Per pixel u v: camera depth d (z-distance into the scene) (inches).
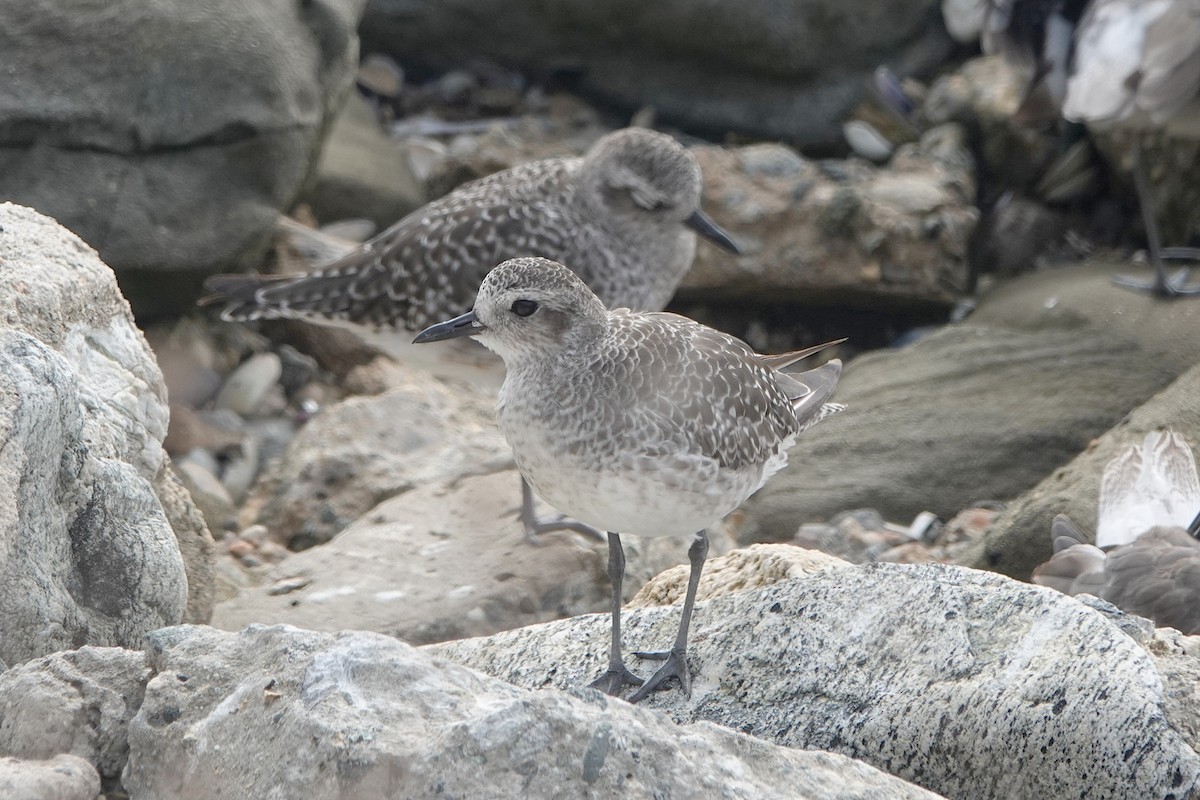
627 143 485.1
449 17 753.6
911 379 566.9
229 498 513.7
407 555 438.6
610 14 740.0
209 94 544.1
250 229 555.2
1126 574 375.9
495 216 479.5
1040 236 681.6
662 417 313.1
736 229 630.5
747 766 242.2
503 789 226.2
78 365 343.0
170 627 284.7
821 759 248.4
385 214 667.4
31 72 531.2
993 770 267.3
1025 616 283.1
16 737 263.3
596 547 438.9
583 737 231.6
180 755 251.0
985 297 637.3
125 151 538.3
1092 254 678.5
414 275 476.4
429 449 507.5
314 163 594.2
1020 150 690.8
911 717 274.7
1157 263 583.8
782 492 522.3
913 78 743.7
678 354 325.1
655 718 245.6
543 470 323.0
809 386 370.0
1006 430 530.3
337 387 585.6
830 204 626.2
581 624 336.8
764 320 655.1
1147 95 542.3
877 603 298.2
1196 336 555.2
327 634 262.4
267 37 556.7
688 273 629.9
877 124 721.6
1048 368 558.3
